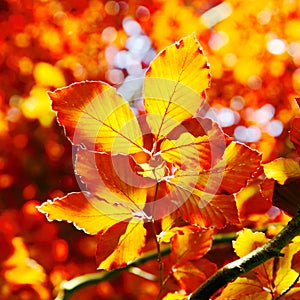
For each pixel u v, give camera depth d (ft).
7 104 11.14
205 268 2.65
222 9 13.67
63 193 10.28
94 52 13.00
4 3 12.92
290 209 2.44
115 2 13.48
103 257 2.39
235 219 2.34
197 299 2.33
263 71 12.67
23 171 10.29
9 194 10.05
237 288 2.48
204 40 13.43
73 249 8.59
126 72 13.20
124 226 2.38
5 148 10.41
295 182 2.44
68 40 12.92
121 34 13.51
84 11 13.35
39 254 8.52
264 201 2.99
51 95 2.26
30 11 12.92
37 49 12.59
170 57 2.26
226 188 2.33
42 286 6.91
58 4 13.16
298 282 2.49
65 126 2.27
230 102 12.07
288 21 13.24
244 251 2.55
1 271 6.81
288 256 2.48
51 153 10.44
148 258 3.65
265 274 2.48
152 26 13.66
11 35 12.66
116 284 7.48
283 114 10.75
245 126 11.18
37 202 9.96
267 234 3.01
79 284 3.76
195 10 14.34
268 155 7.11
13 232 8.77
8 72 12.01
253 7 13.35
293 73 12.72
